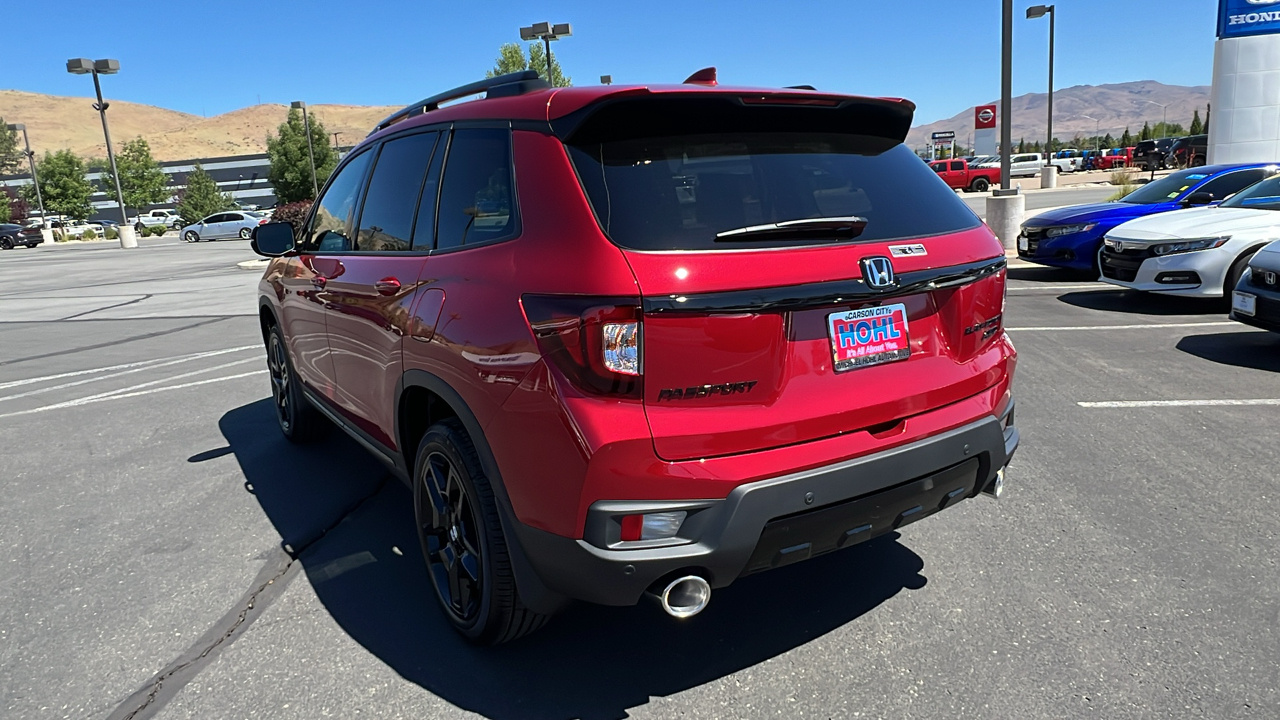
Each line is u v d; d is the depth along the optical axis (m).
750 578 3.35
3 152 124.38
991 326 2.88
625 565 2.20
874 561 3.45
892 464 2.44
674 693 2.60
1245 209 8.97
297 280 4.27
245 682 2.72
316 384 4.30
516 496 2.40
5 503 4.41
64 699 2.66
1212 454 4.52
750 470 2.25
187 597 3.31
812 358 2.38
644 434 2.15
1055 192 33.59
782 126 2.68
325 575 3.46
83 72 34.88
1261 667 2.63
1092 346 7.21
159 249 33.06
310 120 65.75
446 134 3.06
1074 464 4.44
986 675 2.64
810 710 2.50
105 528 4.02
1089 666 2.67
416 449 3.21
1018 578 3.26
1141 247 8.75
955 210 2.86
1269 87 17.11
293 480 4.59
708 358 2.21
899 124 2.97
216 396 6.61
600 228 2.24
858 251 2.43
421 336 2.80
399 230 3.24
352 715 2.53
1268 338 7.29
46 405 6.54
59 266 24.94
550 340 2.23
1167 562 3.34
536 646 2.90
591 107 2.37
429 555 3.05
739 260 2.23
